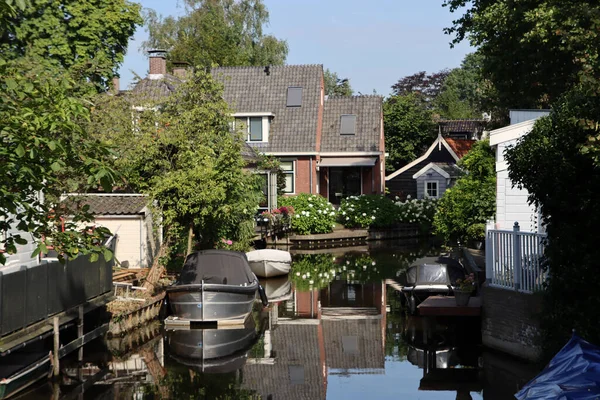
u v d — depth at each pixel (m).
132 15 32.47
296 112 45.25
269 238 37.50
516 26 21.83
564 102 11.80
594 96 10.73
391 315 20.03
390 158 58.12
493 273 14.91
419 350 16.03
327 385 13.67
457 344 16.34
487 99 35.84
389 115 58.78
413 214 43.16
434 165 49.09
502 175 18.55
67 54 29.92
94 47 31.33
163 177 20.77
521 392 7.32
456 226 26.50
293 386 13.65
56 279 14.23
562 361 7.63
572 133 10.91
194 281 19.59
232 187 22.39
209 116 22.08
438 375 14.05
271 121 45.03
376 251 35.75
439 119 68.38
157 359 15.52
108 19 31.31
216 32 54.25
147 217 23.89
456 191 26.45
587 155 10.42
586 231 10.80
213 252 20.12
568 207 10.88
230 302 18.62
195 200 20.19
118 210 23.31
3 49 26.75
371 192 46.16
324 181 46.69
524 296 13.48
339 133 46.28
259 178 28.89
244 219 27.50
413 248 37.00
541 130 12.20
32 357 14.13
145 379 14.05
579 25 14.34
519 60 23.75
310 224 39.31
